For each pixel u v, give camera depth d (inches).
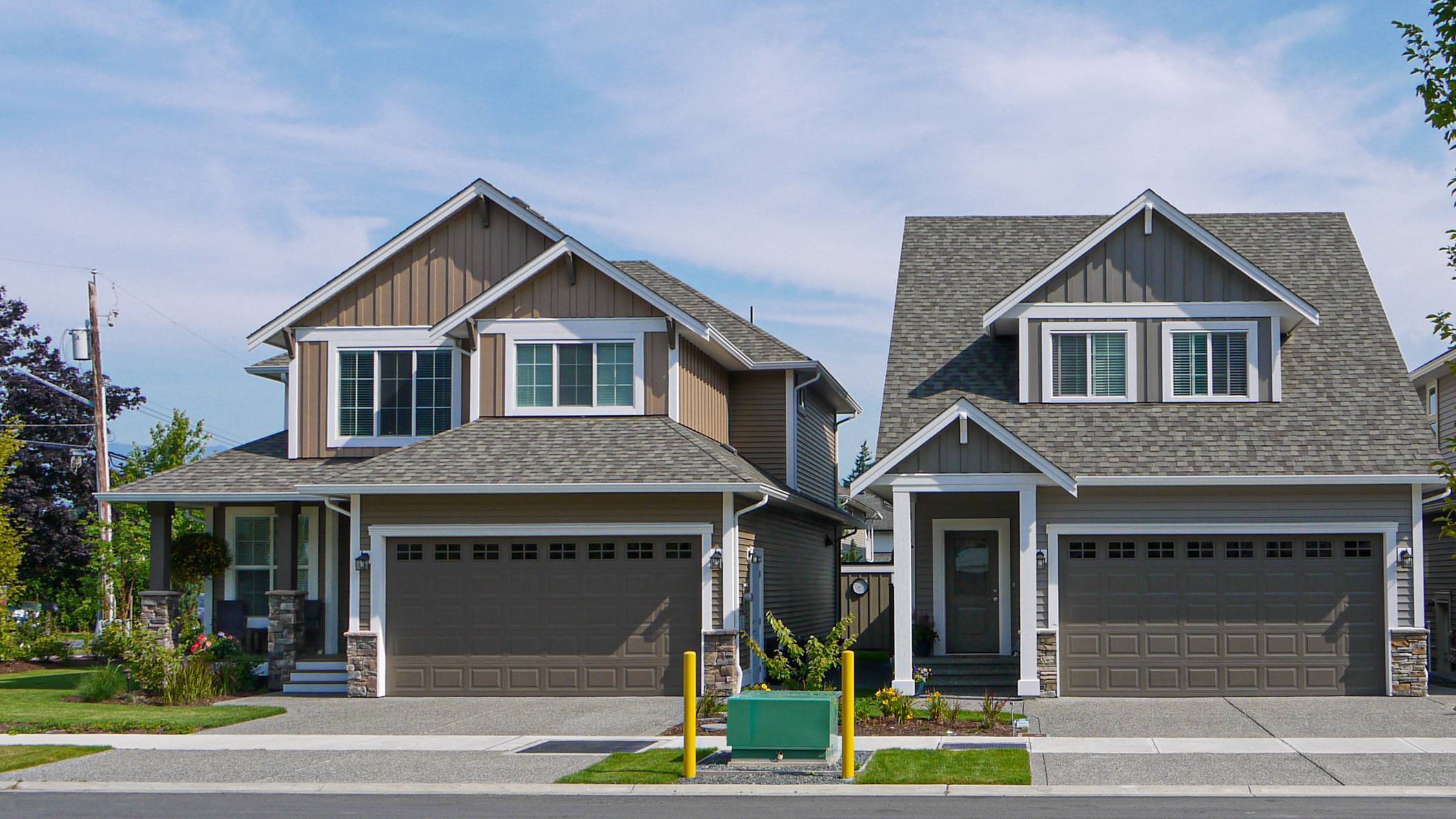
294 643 959.0
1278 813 488.4
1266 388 941.2
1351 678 866.1
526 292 986.7
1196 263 957.8
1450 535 569.0
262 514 1064.2
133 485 981.2
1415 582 861.2
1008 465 871.1
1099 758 619.5
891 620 1359.5
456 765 624.1
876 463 879.7
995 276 1104.2
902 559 880.3
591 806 522.3
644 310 976.3
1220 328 951.0
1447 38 496.7
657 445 917.2
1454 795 529.3
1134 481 864.3
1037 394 959.0
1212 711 791.7
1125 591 876.6
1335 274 1064.2
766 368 1152.8
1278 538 874.8
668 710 819.4
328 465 1008.2
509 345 983.6
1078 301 963.3
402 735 724.0
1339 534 868.6
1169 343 953.5
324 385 1031.0
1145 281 960.3
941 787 554.3
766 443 1166.3
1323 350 991.0
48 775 608.1
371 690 897.5
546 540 903.1
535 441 937.5
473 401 983.0
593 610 896.3
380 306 1034.7
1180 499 875.4
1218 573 874.8
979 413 868.0
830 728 606.2
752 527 978.1
